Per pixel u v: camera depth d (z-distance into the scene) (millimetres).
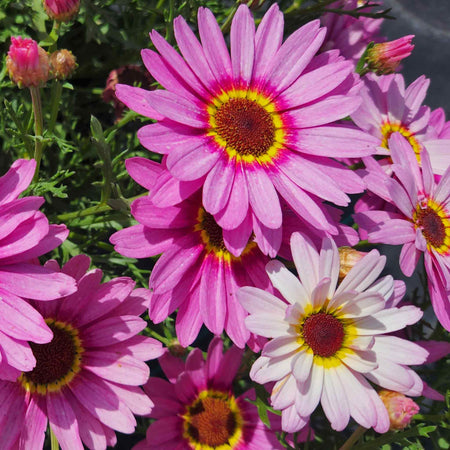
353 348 284
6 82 340
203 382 340
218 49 285
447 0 531
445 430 352
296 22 377
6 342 260
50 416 283
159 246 277
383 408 282
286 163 282
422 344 319
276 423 328
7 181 267
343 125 291
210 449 342
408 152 305
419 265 435
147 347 287
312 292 277
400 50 316
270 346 273
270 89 289
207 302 278
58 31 296
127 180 373
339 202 273
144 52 273
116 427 283
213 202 266
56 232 270
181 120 271
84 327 288
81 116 392
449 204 308
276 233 270
